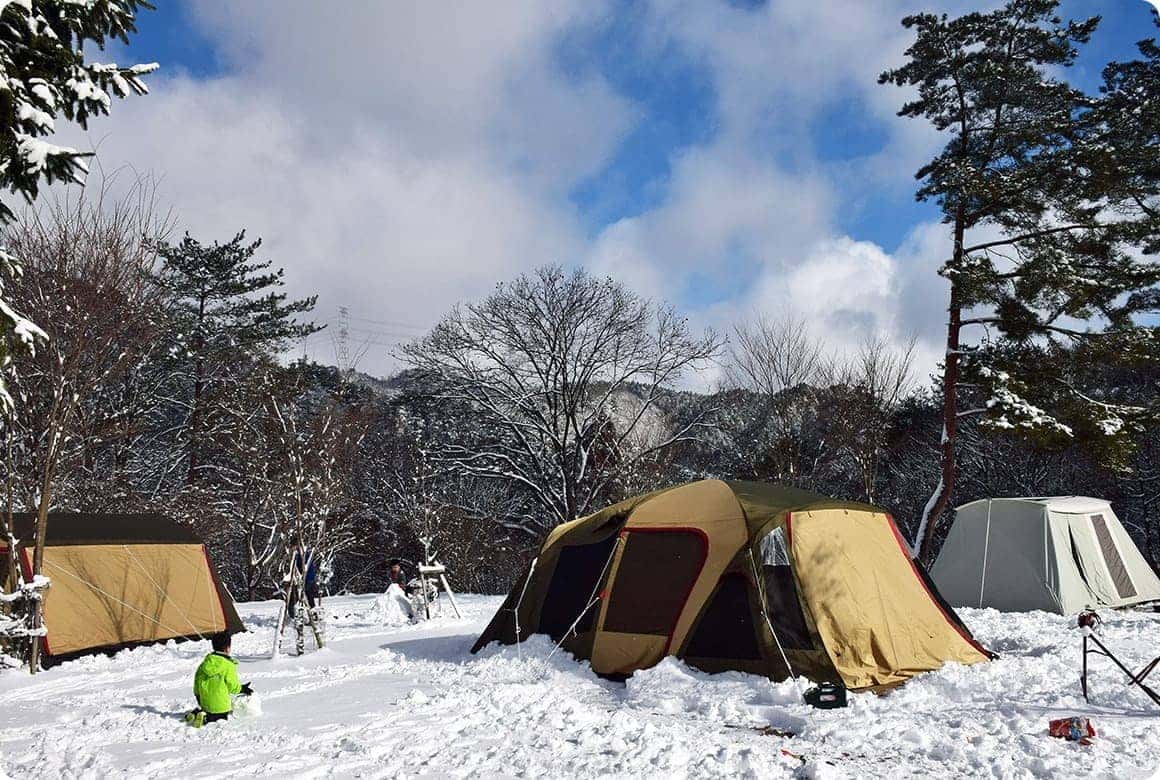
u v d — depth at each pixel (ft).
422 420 125.80
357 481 117.39
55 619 41.42
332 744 23.03
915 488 117.50
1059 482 105.29
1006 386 70.90
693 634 30.68
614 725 23.97
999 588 51.98
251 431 74.64
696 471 122.83
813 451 95.09
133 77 24.27
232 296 113.80
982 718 23.49
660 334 121.19
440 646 41.55
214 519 92.84
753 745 21.93
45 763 21.59
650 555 33.19
